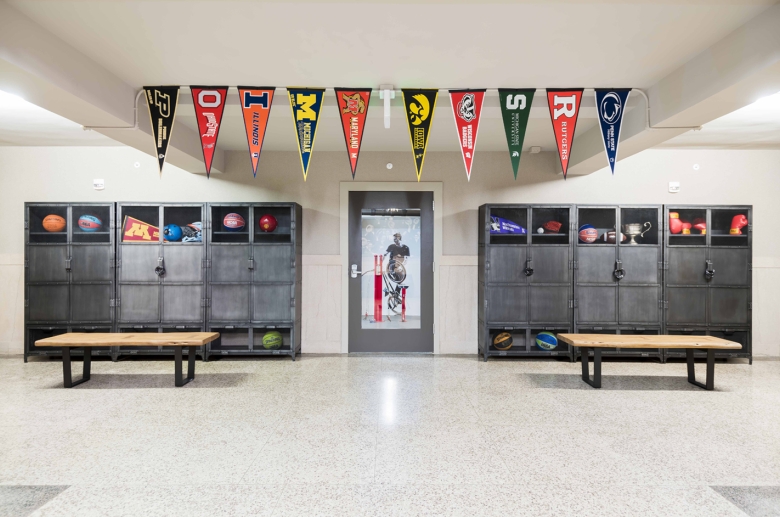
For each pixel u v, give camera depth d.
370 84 3.96
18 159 6.44
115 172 6.48
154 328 6.44
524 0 2.69
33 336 6.14
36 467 2.95
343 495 2.60
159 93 3.97
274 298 6.08
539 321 6.11
